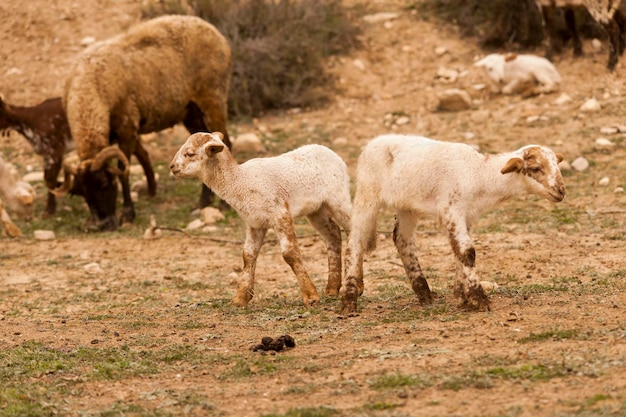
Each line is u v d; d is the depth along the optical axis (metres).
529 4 42.75
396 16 46.00
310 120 39.78
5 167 31.67
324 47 43.72
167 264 26.05
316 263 24.73
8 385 15.12
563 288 19.14
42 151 33.06
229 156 19.41
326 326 17.47
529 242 24.69
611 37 38.66
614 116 35.62
